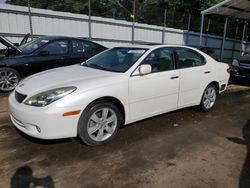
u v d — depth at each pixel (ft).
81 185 8.94
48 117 10.30
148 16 57.77
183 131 14.14
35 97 10.68
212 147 12.25
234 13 52.54
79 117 10.98
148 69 12.82
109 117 12.13
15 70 21.20
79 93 10.86
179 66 15.15
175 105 15.16
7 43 21.31
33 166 10.02
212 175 9.80
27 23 37.73
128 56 14.06
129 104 12.64
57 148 11.53
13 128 13.64
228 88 27.68
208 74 16.93
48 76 12.66
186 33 63.41
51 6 63.36
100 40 46.98
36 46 22.66
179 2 81.10
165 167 10.27
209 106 17.78
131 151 11.51
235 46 78.48
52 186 8.82
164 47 14.76
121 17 60.75
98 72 12.93
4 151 11.12
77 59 23.86
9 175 9.37
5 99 19.58
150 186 9.00
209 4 80.28
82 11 65.36
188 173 9.88
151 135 13.38
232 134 14.01
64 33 42.14
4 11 35.12
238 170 10.23
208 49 45.80
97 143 11.80
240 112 18.31
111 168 10.05
